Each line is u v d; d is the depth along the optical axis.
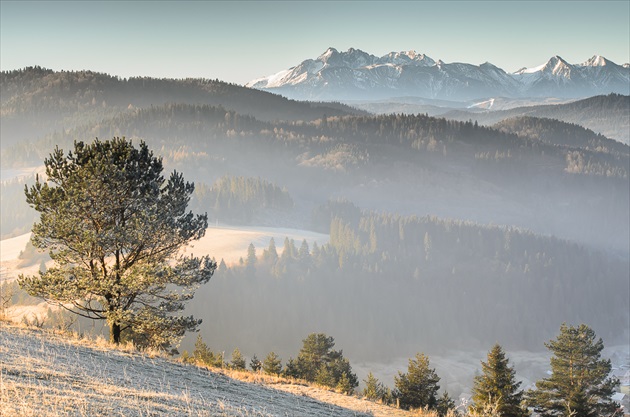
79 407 20.98
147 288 48.22
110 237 45.44
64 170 47.66
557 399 87.44
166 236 48.16
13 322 41.62
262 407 32.50
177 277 48.19
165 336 48.41
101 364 32.75
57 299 46.72
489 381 77.00
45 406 20.09
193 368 40.28
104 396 23.92
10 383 22.12
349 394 49.91
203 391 32.78
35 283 46.41
